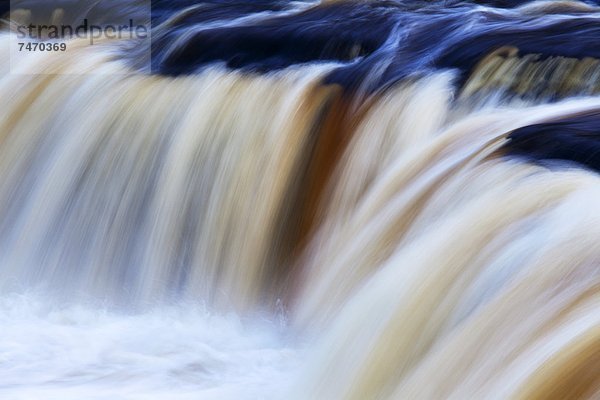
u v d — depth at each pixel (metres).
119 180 12.94
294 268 11.61
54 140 13.73
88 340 10.28
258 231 11.96
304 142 12.39
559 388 6.88
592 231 7.89
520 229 8.55
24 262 12.98
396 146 11.95
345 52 14.34
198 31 15.02
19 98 14.43
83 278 12.55
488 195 9.38
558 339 7.20
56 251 12.86
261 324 10.98
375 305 8.99
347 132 12.39
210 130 12.78
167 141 12.91
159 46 15.04
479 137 10.98
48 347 10.05
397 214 10.48
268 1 17.88
